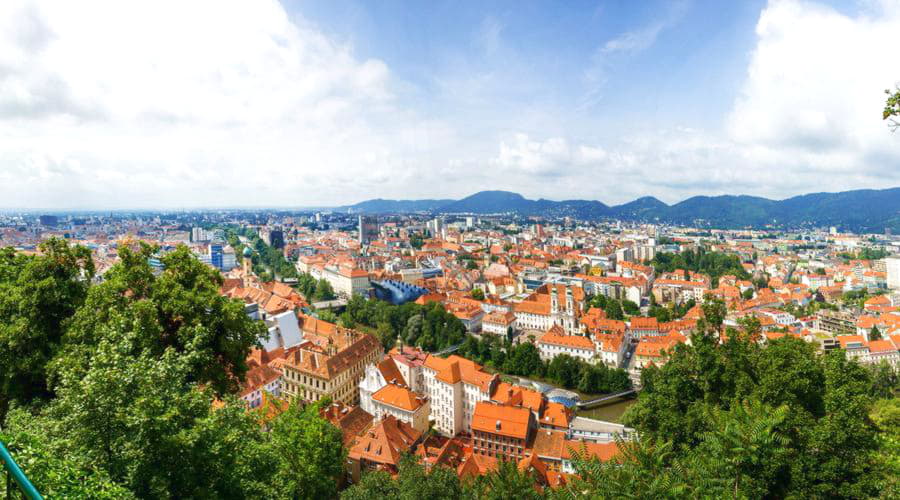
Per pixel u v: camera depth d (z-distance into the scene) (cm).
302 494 4750
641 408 5259
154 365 2584
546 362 15188
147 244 4488
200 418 2595
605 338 16012
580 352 16088
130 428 2261
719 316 5028
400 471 6009
